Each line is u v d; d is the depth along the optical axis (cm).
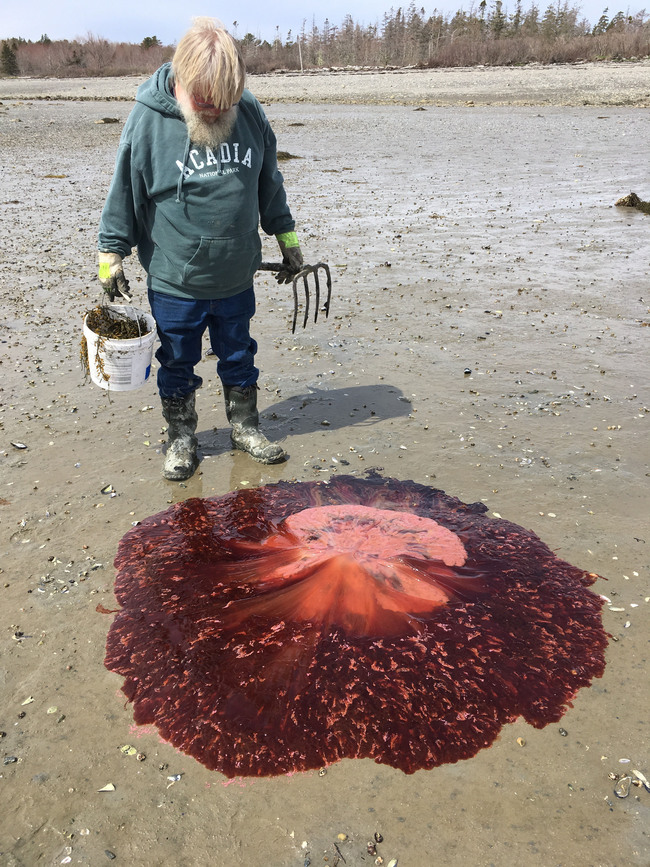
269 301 476
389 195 823
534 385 339
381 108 2095
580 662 176
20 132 1634
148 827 139
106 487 262
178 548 224
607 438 288
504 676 171
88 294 489
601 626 188
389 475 266
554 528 231
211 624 189
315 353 385
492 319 429
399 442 290
